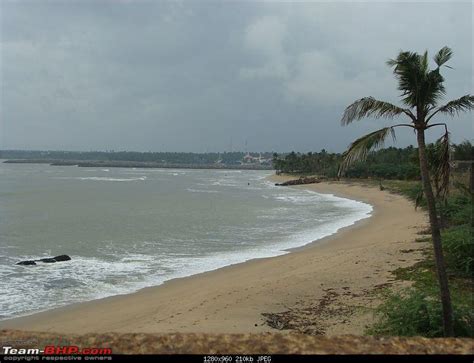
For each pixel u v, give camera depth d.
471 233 19.31
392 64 10.70
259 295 17.03
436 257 10.97
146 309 16.50
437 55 10.55
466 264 17.56
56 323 15.30
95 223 41.28
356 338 7.46
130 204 60.22
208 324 13.95
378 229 34.38
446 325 10.80
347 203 61.16
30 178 130.38
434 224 10.95
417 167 25.33
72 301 17.98
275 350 6.93
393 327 11.73
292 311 15.08
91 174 167.50
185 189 93.38
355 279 18.50
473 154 24.11
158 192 83.88
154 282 20.78
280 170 169.62
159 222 41.94
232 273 21.88
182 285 19.98
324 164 133.75
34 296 18.66
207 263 24.56
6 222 41.59
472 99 10.51
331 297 16.39
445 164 11.50
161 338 7.32
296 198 70.69
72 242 31.36
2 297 18.48
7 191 81.81
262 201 65.31
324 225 39.03
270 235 34.09
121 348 6.96
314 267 21.30
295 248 28.48
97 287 19.97
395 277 18.27
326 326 13.34
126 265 24.19
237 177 162.50
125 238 33.03
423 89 10.54
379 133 10.76
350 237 31.64
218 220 43.28
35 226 39.19
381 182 87.31
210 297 17.30
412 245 24.66
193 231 36.38
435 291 13.51
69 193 79.19
